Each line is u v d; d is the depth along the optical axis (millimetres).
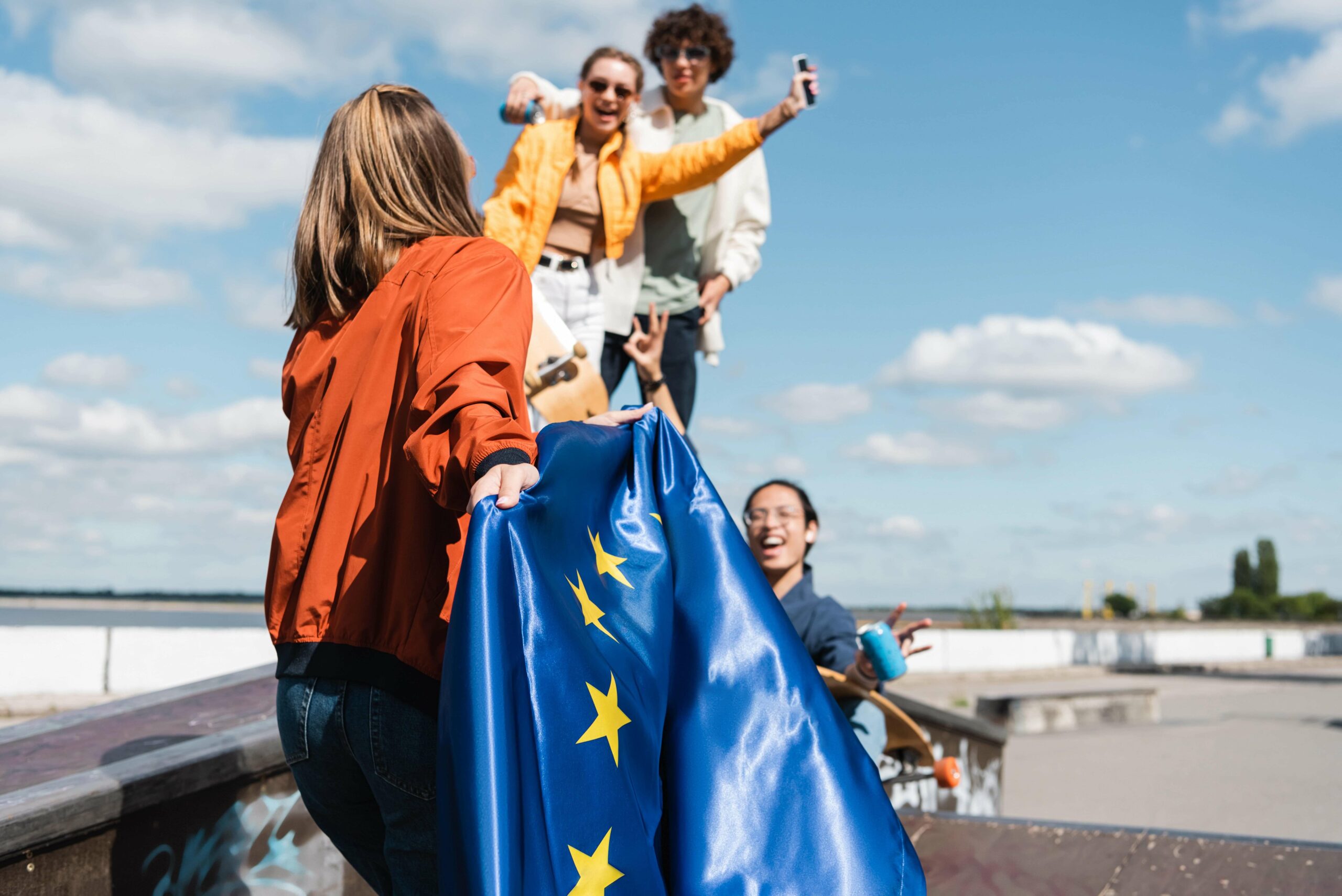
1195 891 2527
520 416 1479
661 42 4355
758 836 1643
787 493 3562
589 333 3955
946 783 3123
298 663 1501
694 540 1869
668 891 1606
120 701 2975
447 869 1235
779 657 1791
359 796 1569
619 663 1585
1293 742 10273
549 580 1436
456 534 1518
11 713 8531
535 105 3895
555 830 1290
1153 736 11266
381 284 1614
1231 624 48125
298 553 1552
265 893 2395
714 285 4480
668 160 3955
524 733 1292
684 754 1698
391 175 1685
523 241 3809
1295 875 2588
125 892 2037
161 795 2094
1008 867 2732
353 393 1569
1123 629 29141
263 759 2371
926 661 17625
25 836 1811
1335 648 26797
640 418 1944
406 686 1445
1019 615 55188
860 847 1658
